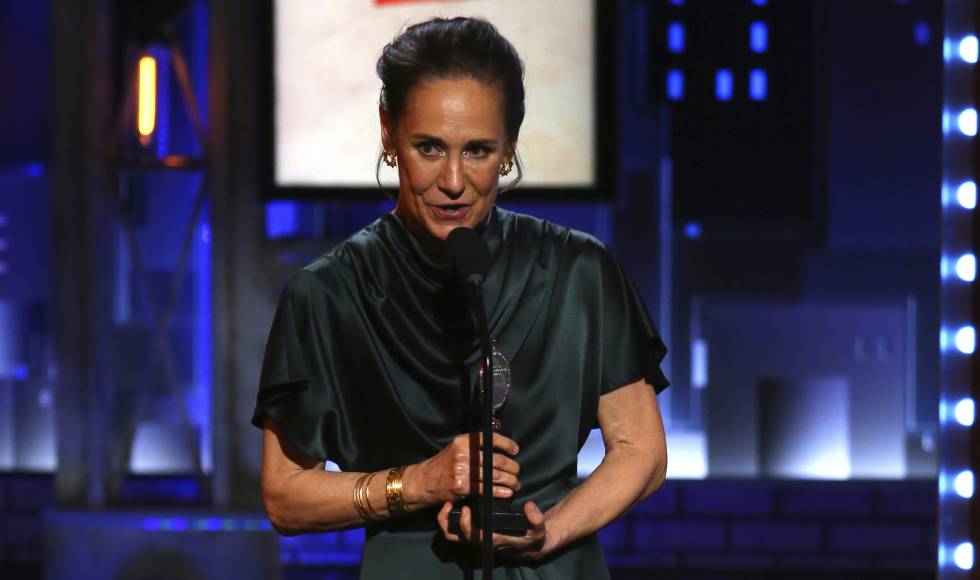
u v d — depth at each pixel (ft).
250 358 52.29
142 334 58.75
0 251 60.49
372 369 18.85
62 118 51.60
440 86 16.94
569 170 47.70
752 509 57.57
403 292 18.72
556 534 17.90
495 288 18.81
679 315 59.00
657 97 58.18
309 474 18.98
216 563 51.90
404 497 17.88
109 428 53.16
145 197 58.85
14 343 60.23
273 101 49.08
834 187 58.29
